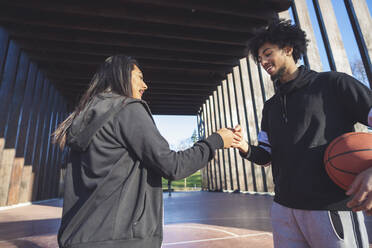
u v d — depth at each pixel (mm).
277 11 7922
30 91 10117
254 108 9766
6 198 8016
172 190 22031
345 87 1035
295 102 1186
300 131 1124
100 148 828
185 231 3193
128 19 8531
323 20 5441
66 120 1009
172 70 12930
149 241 775
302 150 1094
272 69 1319
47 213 6340
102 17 8414
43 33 8703
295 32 1308
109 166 824
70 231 741
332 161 957
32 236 3266
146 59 11539
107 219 738
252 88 9898
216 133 1052
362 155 880
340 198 963
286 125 1201
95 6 7621
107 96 928
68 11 7375
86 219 744
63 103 14570
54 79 12312
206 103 17359
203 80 13805
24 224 4434
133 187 823
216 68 12102
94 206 772
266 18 7891
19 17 7770
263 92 8570
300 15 6590
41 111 11344
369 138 921
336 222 943
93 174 825
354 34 5102
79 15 8188
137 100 897
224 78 13492
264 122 1481
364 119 961
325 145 1045
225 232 3055
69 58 10320
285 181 1137
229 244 2471
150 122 865
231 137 1100
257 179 10141
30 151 10180
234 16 8445
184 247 2416
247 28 8680
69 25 8180
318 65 5688
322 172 1023
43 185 11812
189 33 9188
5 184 8055
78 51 9797
